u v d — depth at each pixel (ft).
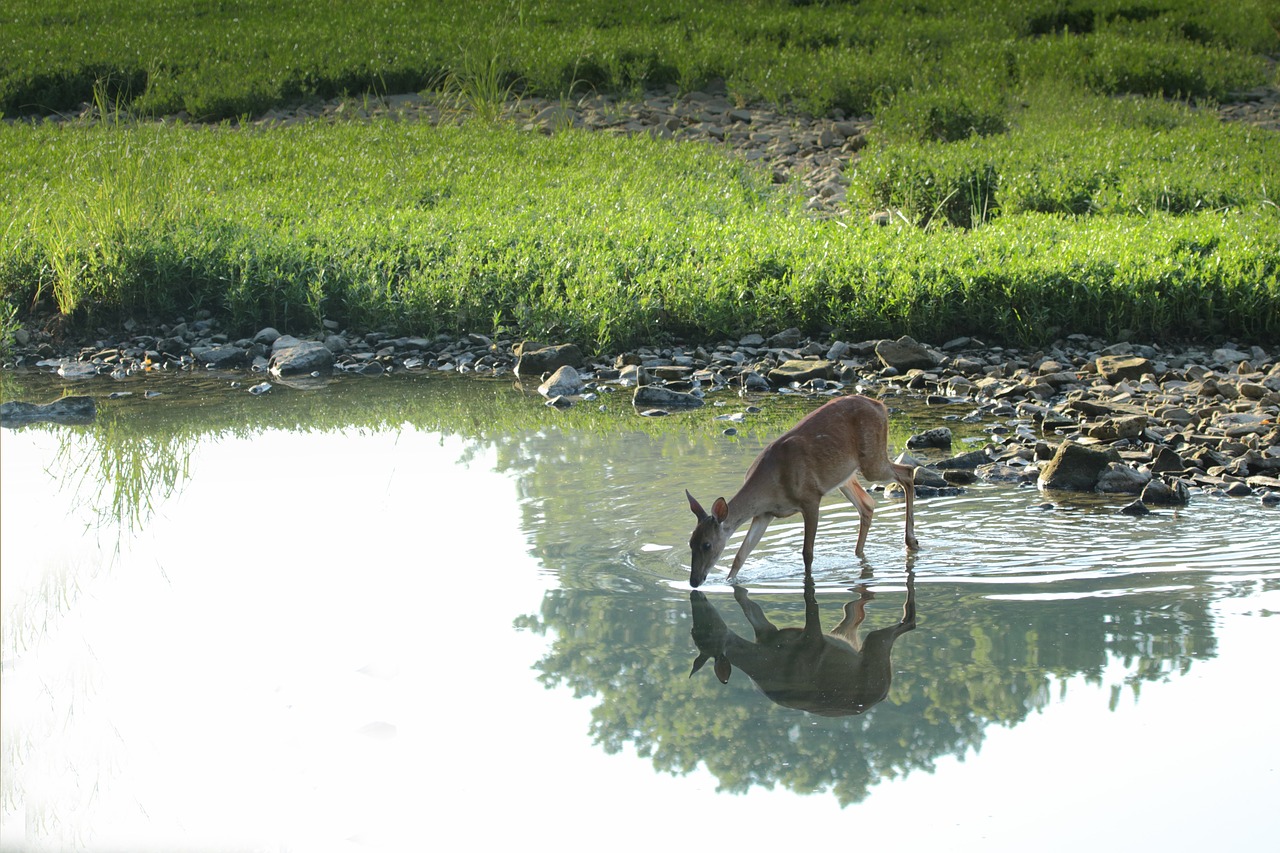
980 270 53.36
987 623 25.85
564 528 31.81
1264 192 67.77
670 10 123.85
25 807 18.74
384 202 69.97
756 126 93.71
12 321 55.01
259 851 17.69
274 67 102.47
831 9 128.47
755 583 28.66
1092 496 34.06
